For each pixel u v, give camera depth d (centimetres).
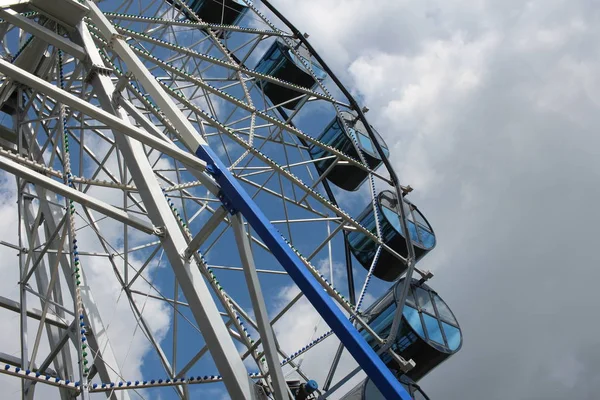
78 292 1089
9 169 890
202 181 978
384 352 1648
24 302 1238
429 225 2195
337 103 2230
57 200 1418
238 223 954
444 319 1844
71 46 1194
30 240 1348
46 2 1215
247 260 942
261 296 936
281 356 1509
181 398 1185
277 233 891
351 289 2000
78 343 1032
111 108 1148
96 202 943
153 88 1098
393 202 2097
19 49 1599
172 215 1029
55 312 1366
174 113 1066
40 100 1623
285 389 895
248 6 2261
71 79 1376
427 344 1723
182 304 1325
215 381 1084
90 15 1241
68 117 1437
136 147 1093
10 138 1544
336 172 2277
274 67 2394
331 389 1461
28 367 1152
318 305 816
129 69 1148
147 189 1047
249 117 1789
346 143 2292
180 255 977
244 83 1891
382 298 1867
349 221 1756
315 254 1680
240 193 939
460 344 1814
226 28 2095
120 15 1825
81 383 988
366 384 1556
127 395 1145
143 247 1423
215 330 912
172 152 952
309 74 2309
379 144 2266
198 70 1903
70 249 1145
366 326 1622
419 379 1795
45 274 1399
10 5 1156
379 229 1912
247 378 897
